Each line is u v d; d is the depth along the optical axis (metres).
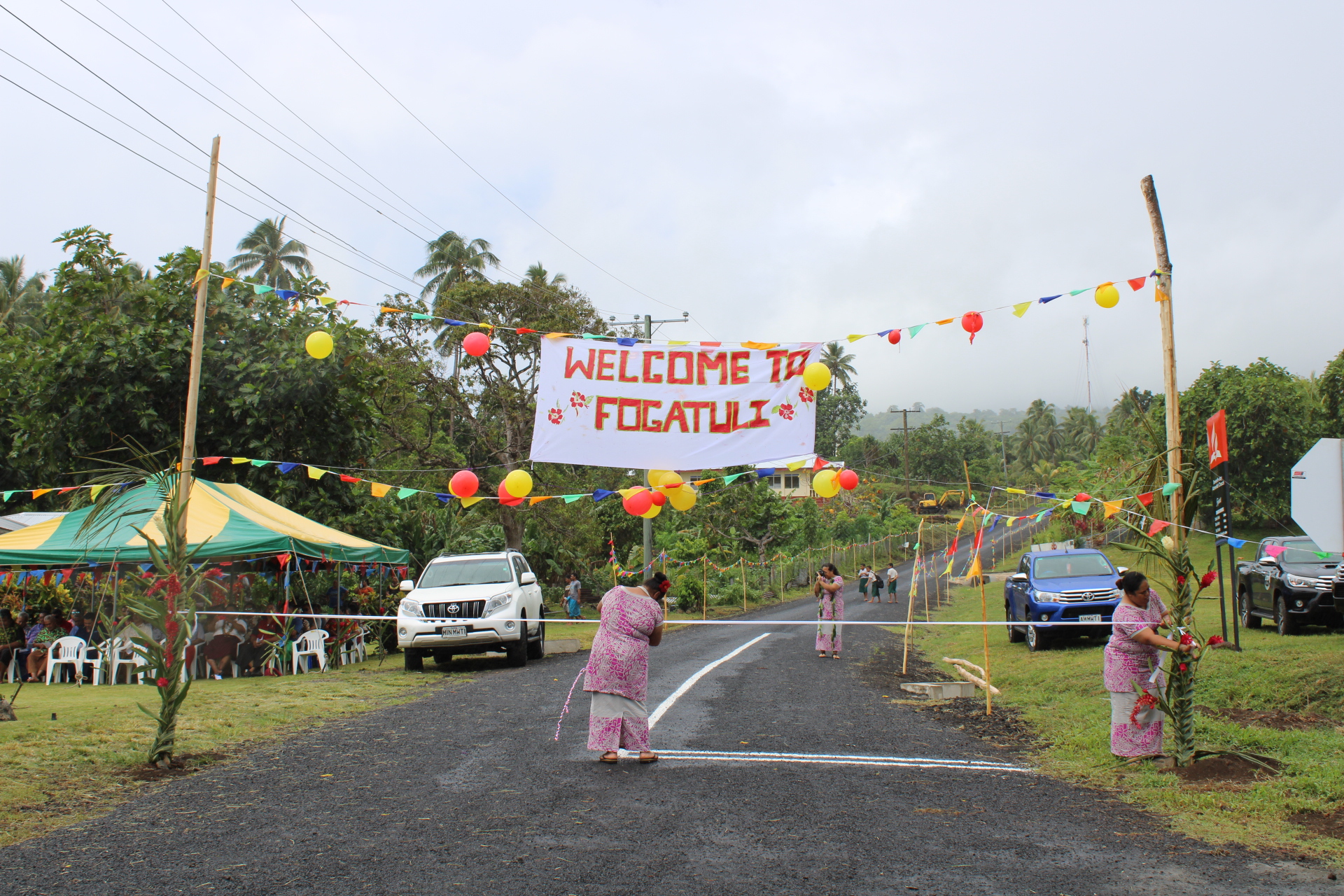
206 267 7.98
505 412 27.02
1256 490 37.31
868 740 8.09
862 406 98.25
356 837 5.08
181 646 7.12
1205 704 8.86
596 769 6.80
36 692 11.83
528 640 15.53
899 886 4.28
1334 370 37.88
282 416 18.17
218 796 6.07
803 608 34.34
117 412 17.36
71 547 13.05
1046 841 5.00
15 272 41.22
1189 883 4.31
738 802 5.85
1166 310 7.28
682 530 44.66
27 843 5.01
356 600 17.20
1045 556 16.88
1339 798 5.66
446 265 46.41
